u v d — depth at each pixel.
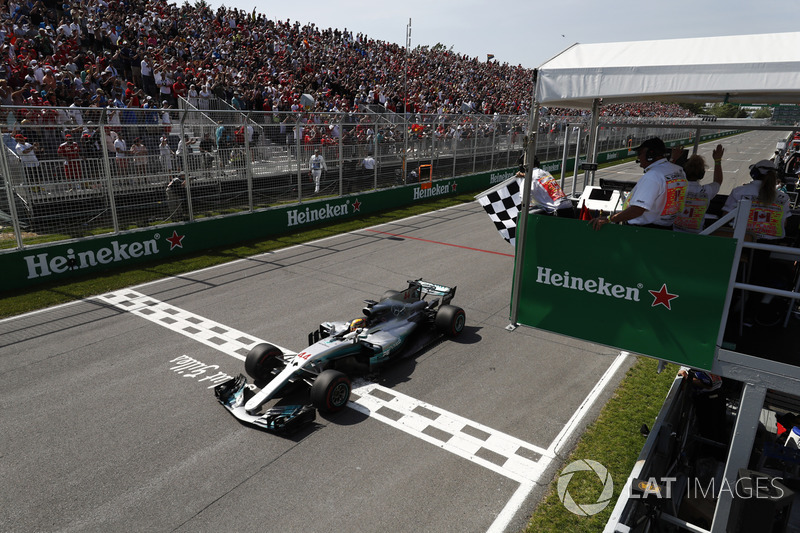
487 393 7.18
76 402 6.75
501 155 27.84
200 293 10.79
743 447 3.69
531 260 4.46
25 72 16.27
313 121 17.42
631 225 3.95
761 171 5.00
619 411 6.77
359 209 19.06
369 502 5.10
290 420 6.04
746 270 4.57
